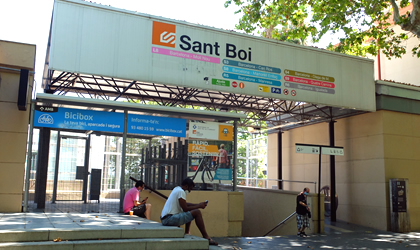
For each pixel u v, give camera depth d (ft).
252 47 41.57
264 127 60.95
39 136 36.17
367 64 47.57
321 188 55.42
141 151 35.60
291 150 63.00
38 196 35.06
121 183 33.81
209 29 39.65
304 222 37.58
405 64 60.34
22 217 25.86
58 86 45.03
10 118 31.68
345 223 49.08
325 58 45.37
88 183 45.09
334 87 45.19
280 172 62.03
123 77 35.29
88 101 32.48
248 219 55.62
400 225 42.75
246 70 40.86
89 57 34.22
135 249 19.93
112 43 35.32
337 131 54.08
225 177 38.27
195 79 38.27
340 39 53.62
